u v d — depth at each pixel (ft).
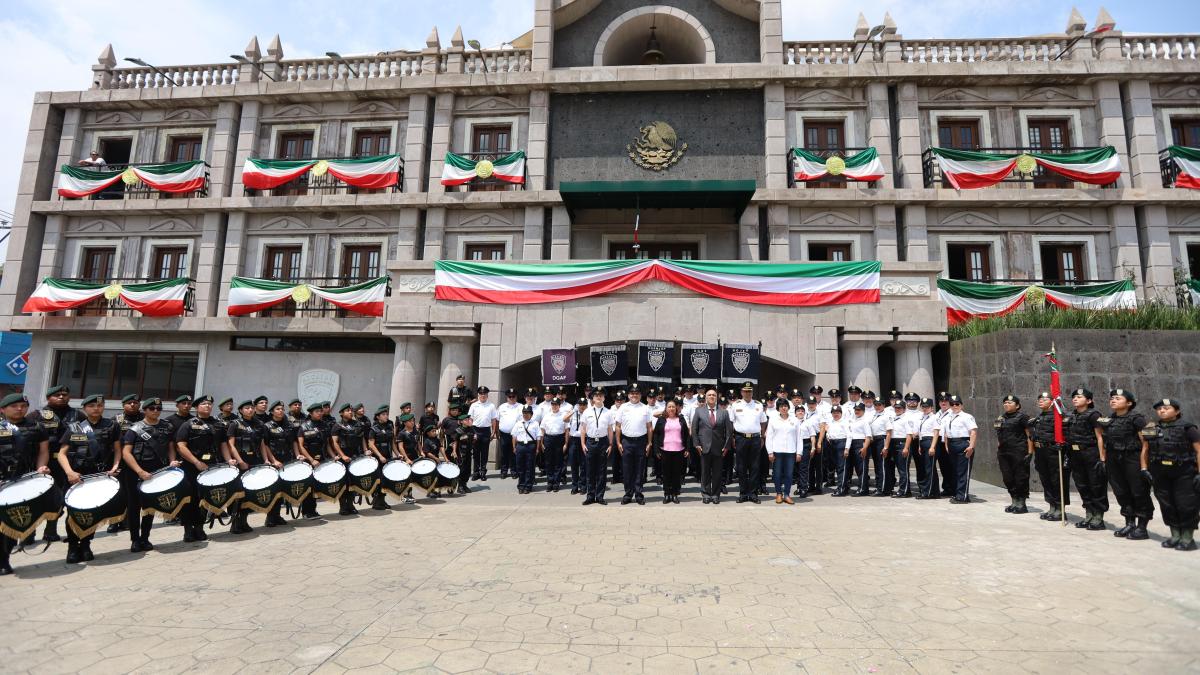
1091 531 27.37
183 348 65.77
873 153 60.44
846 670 13.37
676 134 65.46
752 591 18.56
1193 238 60.49
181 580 20.13
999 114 63.98
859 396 40.93
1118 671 13.37
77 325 64.80
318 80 67.97
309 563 22.07
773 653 14.20
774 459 35.47
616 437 35.37
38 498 21.58
